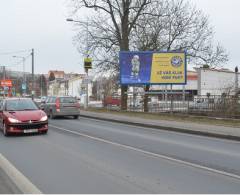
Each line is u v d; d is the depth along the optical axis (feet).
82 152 36.60
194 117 79.66
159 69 99.04
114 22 113.70
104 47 114.11
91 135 51.83
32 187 23.22
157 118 80.94
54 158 33.22
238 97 74.38
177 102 90.22
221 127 60.18
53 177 25.84
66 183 24.13
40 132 52.49
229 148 40.45
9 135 50.08
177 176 26.25
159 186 23.34
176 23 111.24
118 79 116.88
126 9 111.86
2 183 24.44
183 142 45.47
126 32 112.88
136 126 67.97
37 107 54.19
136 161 31.94
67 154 35.37
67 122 76.23
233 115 74.18
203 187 23.17
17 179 25.44
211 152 37.42
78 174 26.73
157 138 49.37
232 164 30.86
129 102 112.37
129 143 43.75
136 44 114.11
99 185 23.59
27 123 49.32
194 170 28.35
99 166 29.63
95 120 82.69
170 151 37.83
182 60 98.48
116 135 52.26
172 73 98.73
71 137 49.14
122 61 99.86
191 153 36.63
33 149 38.58
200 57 111.65
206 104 80.84
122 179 25.21
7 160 32.37
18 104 53.36
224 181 24.84
